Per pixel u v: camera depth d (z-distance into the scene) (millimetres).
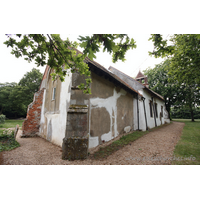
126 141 6527
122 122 8438
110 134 6914
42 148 5488
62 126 5699
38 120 9219
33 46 2801
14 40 2635
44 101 9008
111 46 2578
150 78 25375
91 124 5539
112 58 2977
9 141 6195
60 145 5637
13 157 4359
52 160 4043
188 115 39250
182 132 9844
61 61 2928
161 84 22484
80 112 4574
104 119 6508
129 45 2857
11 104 29266
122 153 4781
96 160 4078
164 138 7488
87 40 2496
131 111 10000
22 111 32188
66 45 2826
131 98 10297
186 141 6625
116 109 7801
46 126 7812
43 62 2982
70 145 4172
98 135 5922
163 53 3260
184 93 20750
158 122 15547
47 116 7836
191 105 23688
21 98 27969
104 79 6805
